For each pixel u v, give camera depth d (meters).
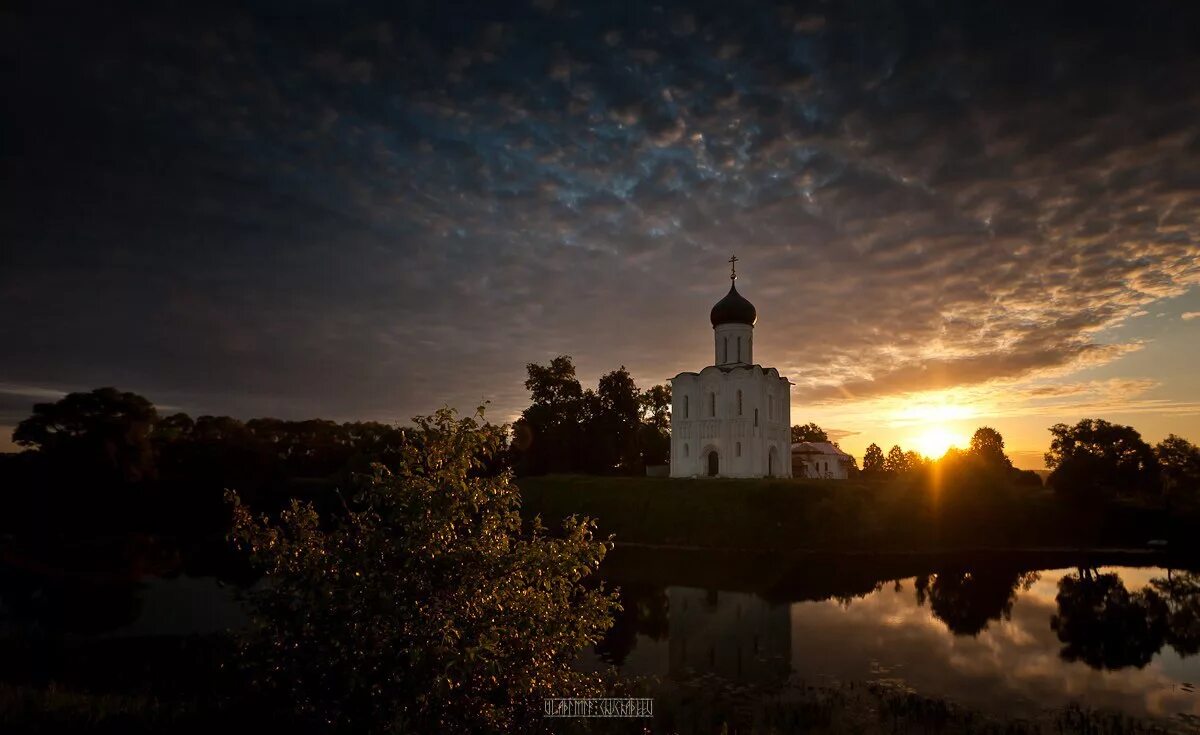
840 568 51.53
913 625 33.81
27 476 78.38
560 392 95.44
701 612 37.06
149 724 15.12
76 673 23.78
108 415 84.38
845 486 68.06
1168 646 29.81
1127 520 68.44
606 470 92.94
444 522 11.87
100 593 41.59
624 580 46.53
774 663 27.50
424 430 13.23
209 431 126.44
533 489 78.12
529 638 12.16
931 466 71.44
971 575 48.75
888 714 21.58
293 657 11.83
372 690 11.24
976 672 26.23
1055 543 65.31
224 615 35.56
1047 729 20.61
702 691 23.88
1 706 16.30
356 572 11.67
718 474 81.75
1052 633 32.16
